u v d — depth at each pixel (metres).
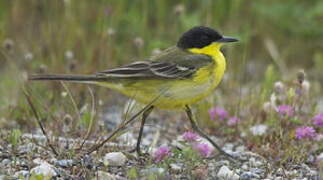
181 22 18.83
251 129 13.30
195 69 11.59
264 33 19.20
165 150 10.95
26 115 13.60
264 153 12.18
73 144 11.64
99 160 11.09
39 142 12.02
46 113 13.62
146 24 18.75
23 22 18.05
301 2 19.81
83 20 18.12
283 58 18.83
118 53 17.64
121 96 15.99
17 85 15.04
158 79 11.55
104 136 12.51
